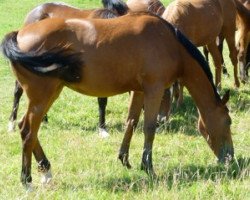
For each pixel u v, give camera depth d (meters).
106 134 10.33
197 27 11.56
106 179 7.81
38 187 7.52
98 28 7.49
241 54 14.03
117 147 9.54
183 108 11.99
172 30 7.83
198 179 7.39
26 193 7.15
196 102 8.22
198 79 8.02
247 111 11.38
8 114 12.20
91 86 7.59
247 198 6.78
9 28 23.83
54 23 7.45
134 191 7.26
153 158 8.77
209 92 8.10
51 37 7.31
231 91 13.28
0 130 10.86
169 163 8.42
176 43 7.79
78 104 12.77
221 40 13.63
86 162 8.59
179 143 9.48
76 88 7.68
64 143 9.73
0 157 9.16
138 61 7.54
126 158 8.36
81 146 9.45
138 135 10.18
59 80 7.38
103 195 7.10
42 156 7.86
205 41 12.10
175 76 7.94
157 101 7.70
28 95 7.38
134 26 7.62
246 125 10.59
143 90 7.73
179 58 7.82
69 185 7.64
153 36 7.62
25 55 7.00
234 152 8.71
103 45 7.43
